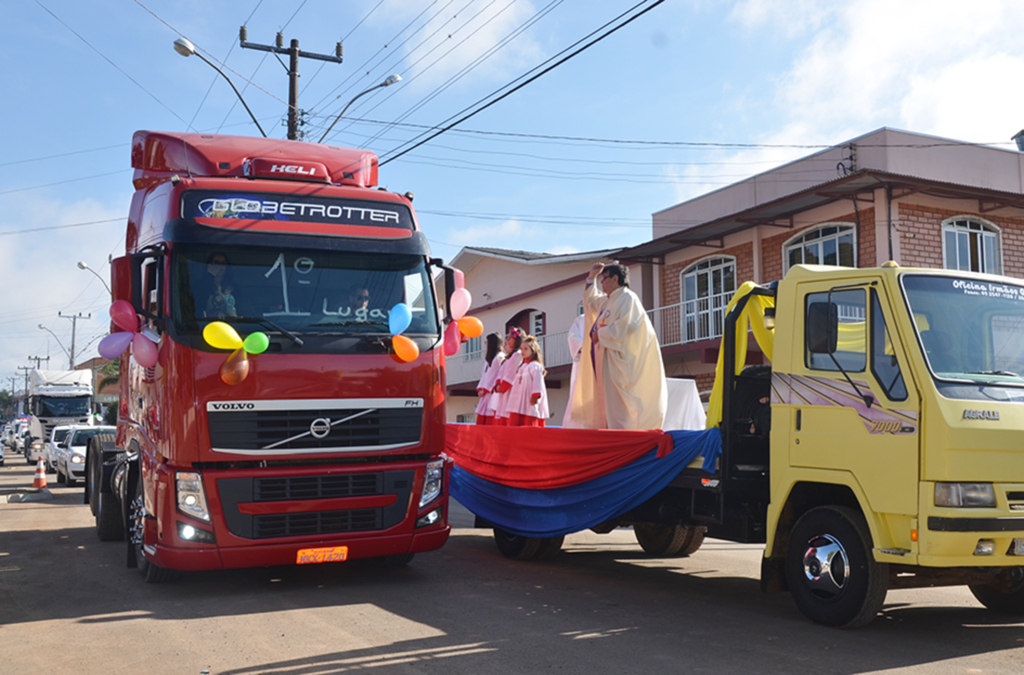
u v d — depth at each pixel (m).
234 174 8.04
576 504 8.20
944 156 18.45
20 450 52.69
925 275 5.86
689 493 7.20
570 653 5.28
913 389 5.45
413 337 7.46
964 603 7.00
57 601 6.89
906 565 5.88
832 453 5.87
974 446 5.31
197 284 6.90
